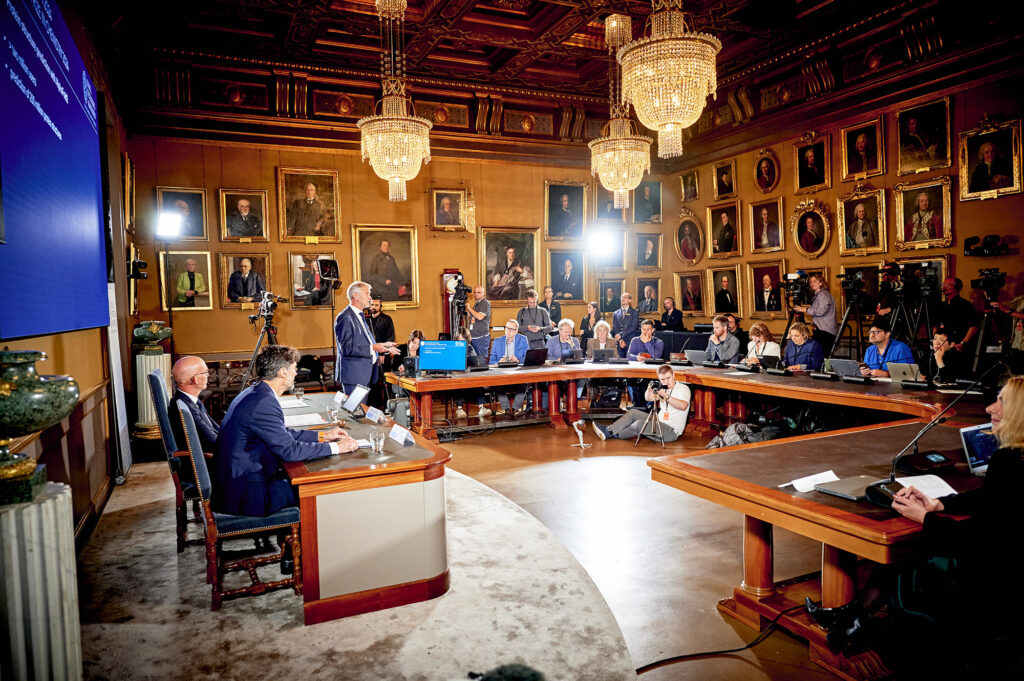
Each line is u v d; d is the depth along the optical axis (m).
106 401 5.18
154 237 8.76
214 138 9.02
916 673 2.19
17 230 2.51
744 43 8.84
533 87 10.38
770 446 3.49
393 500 3.02
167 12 7.35
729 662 2.66
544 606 3.04
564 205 11.30
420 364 7.16
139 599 3.13
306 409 4.62
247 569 3.09
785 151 9.66
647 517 4.54
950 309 7.12
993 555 1.96
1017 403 2.07
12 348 2.60
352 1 7.48
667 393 6.96
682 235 11.64
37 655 1.80
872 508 2.41
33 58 2.83
